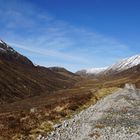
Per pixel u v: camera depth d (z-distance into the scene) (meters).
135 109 51.75
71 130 33.56
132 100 67.31
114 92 100.06
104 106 57.34
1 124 34.47
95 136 29.30
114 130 32.00
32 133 31.78
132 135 29.02
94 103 67.44
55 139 29.03
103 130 32.12
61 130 33.81
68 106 53.94
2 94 126.44
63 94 127.12
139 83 177.62
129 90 106.12
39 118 40.25
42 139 29.17
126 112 47.72
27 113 44.84
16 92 141.88
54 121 40.38
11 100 124.88
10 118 39.41
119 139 27.47
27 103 99.19
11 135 29.67
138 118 41.75
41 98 120.56
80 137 29.48
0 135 29.52
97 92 102.44
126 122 37.88
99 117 43.03
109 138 28.08
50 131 33.38
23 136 29.89
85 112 50.38
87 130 32.78
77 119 42.19
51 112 46.12
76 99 67.19
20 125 34.19
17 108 79.12
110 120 39.72
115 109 51.69
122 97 74.12
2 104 109.81
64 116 45.62
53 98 109.19
